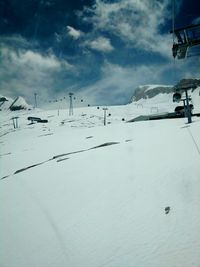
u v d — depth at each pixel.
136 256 6.73
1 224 11.46
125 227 8.33
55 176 17.38
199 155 13.31
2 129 110.75
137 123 54.72
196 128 23.98
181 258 6.10
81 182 14.32
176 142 18.70
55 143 44.00
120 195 10.97
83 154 23.16
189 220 7.49
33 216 11.38
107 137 39.84
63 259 7.58
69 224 9.62
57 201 12.45
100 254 7.31
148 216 8.52
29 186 16.58
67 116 138.88
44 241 8.89
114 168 15.51
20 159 33.41
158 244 6.94
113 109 175.38
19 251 8.74
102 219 9.31
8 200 14.77
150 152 17.42
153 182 11.28
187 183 10.02
